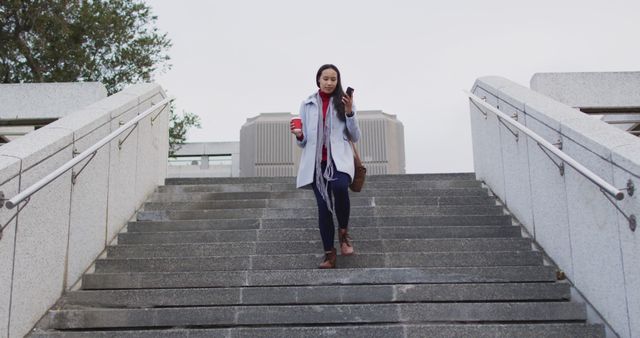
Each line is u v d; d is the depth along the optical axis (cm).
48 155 390
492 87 599
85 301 400
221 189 658
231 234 499
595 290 376
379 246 471
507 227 504
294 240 494
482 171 654
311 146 435
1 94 698
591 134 387
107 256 480
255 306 379
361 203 578
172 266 450
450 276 418
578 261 402
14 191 346
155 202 600
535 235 484
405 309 372
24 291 355
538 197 477
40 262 377
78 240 438
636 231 324
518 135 524
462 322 370
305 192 621
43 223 383
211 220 531
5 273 334
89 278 429
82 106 698
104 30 1078
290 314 372
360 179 447
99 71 1103
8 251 338
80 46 1064
